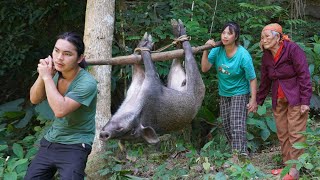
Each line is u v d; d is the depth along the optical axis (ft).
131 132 10.32
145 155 18.45
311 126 19.77
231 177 14.48
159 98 10.98
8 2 26.25
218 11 22.41
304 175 14.87
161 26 21.70
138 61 11.54
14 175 13.83
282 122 15.83
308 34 25.39
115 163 16.84
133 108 10.48
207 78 21.12
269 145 20.03
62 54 10.64
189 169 16.47
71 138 11.19
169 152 19.02
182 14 21.48
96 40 16.83
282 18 24.61
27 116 23.06
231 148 17.28
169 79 12.48
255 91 16.38
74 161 11.07
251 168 14.46
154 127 11.06
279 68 15.29
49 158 11.33
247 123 19.06
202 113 20.59
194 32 20.02
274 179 14.83
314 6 26.71
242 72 16.35
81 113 11.03
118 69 22.48
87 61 11.39
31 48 27.66
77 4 26.76
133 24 22.29
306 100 14.92
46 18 27.76
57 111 10.51
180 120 11.44
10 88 28.40
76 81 10.92
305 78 14.92
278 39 15.16
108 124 10.12
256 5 23.09
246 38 21.77
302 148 14.23
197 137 20.84
